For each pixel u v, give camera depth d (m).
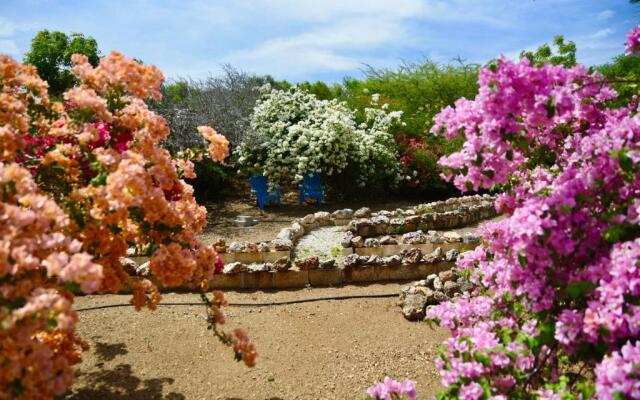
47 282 2.17
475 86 13.84
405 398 2.54
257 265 4.93
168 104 9.51
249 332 4.00
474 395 1.95
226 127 9.72
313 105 10.09
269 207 9.24
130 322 4.10
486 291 2.89
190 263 2.62
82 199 2.39
